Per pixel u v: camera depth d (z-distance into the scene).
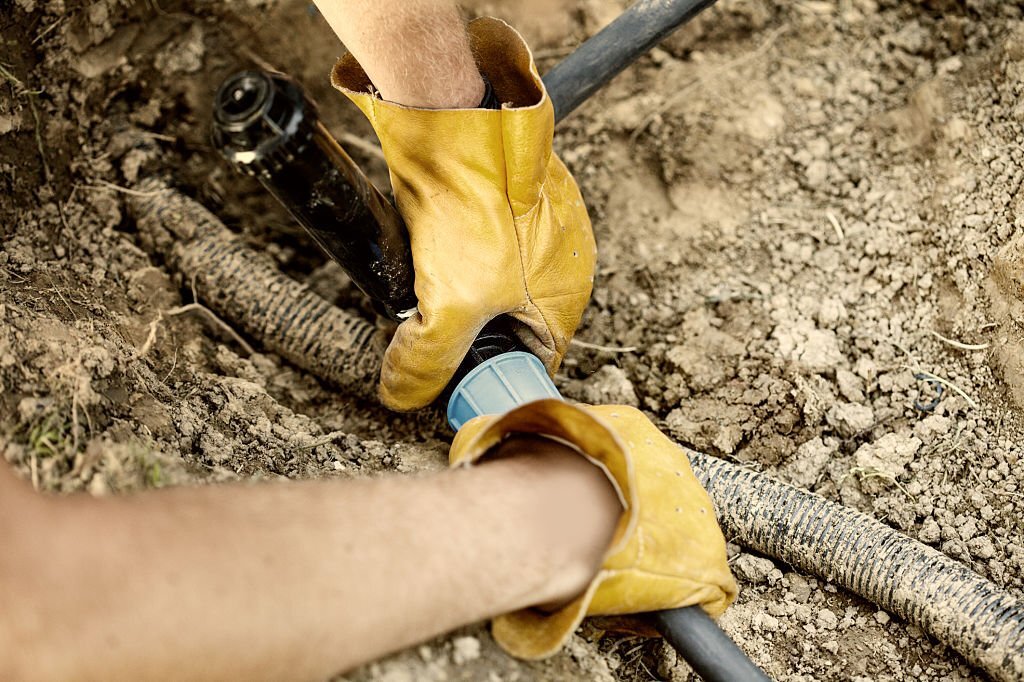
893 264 2.19
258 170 1.39
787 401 2.04
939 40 2.47
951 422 1.95
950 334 2.04
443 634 1.38
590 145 2.52
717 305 2.24
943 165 2.21
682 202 2.42
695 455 1.90
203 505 1.14
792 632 1.77
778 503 1.80
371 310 2.31
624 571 1.36
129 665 1.03
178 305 2.11
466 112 1.55
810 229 2.30
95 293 1.97
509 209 1.69
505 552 1.26
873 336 2.12
